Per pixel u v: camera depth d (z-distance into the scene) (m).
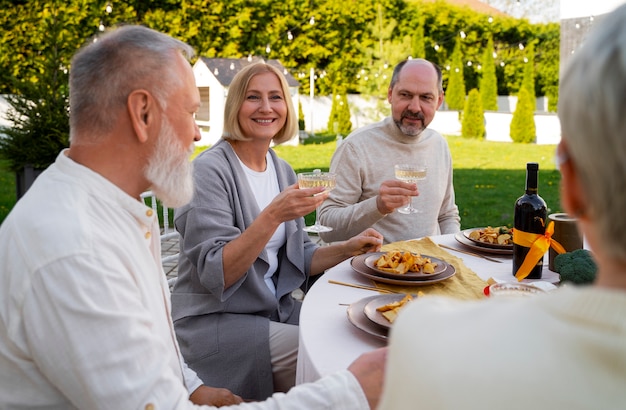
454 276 1.92
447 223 3.14
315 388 1.12
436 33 18.69
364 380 1.13
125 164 1.24
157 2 14.77
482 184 9.73
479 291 1.78
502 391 0.49
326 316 1.56
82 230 1.09
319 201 1.85
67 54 6.24
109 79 1.19
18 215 1.13
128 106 1.20
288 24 16.50
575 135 0.52
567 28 8.00
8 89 12.34
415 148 2.95
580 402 0.46
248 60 15.30
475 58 19.22
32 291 1.05
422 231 2.93
